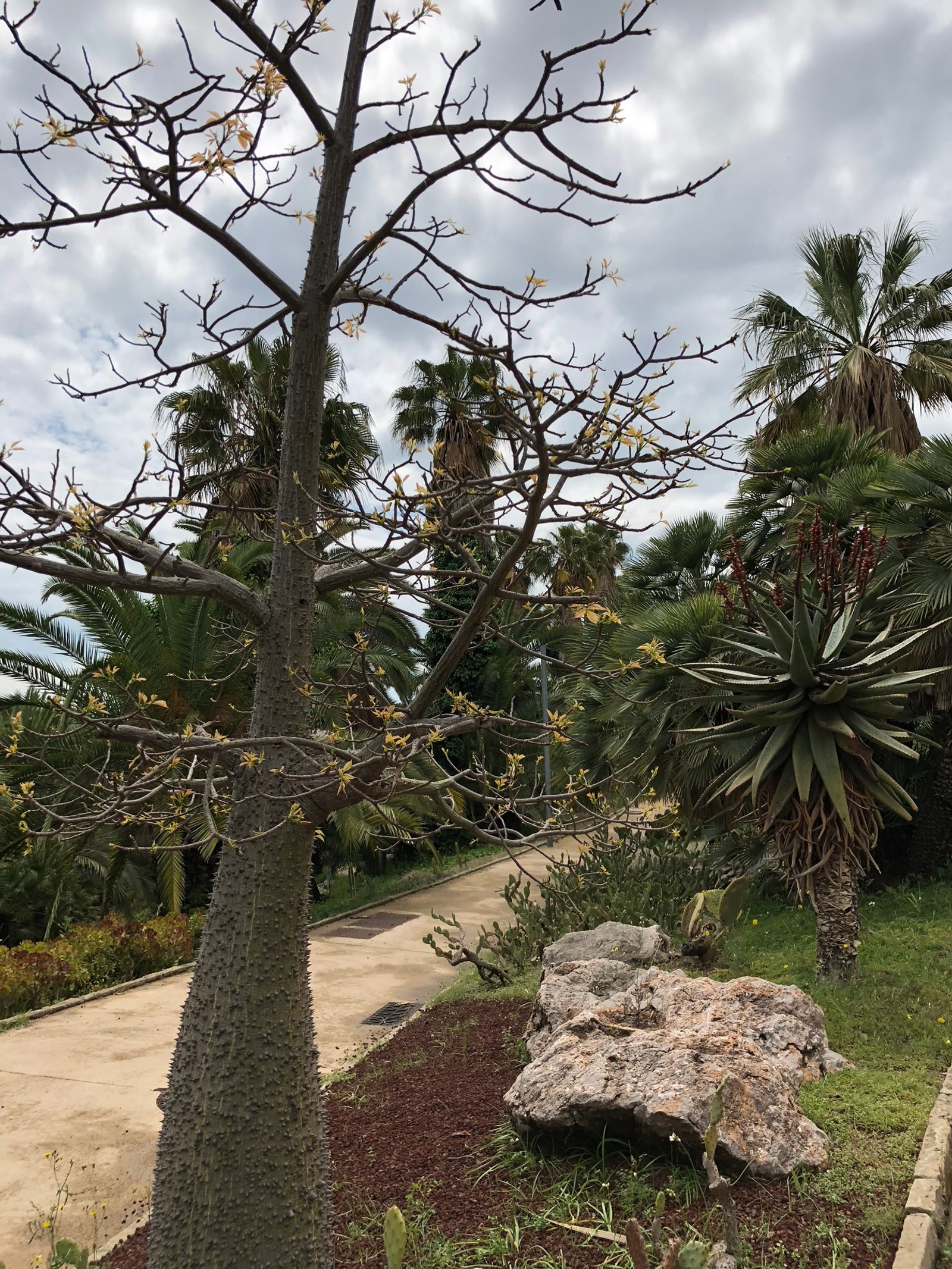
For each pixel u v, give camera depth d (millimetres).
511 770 3354
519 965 8375
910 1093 4539
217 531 3877
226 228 3088
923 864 9688
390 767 2941
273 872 3012
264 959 2930
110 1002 8242
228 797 3164
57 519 2850
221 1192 2707
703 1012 4844
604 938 6812
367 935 11234
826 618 6125
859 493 8648
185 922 10344
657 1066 4156
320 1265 2838
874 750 9539
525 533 2861
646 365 2900
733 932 8211
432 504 2977
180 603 10492
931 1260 3205
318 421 3404
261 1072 2834
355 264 3209
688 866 9773
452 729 3055
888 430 10562
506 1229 3615
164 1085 6035
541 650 19062
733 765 6898
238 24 2807
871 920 8344
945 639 8219
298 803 3039
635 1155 4062
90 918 11664
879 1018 5660
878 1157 3920
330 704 3504
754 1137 3852
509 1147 4355
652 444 2859
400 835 3521
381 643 15578
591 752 9742
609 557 23219
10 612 10086
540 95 2924
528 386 2604
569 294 3131
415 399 18875
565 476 2818
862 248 13000
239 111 2730
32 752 8953
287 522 3295
